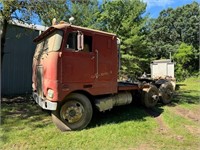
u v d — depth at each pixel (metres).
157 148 4.64
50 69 5.50
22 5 8.59
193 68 30.47
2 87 11.05
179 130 5.82
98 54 6.08
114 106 7.32
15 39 11.48
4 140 4.90
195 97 11.32
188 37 37.81
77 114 5.84
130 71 22.70
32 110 7.81
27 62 11.91
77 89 5.68
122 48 22.59
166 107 8.74
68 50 5.55
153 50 35.66
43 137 5.12
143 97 8.19
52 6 9.13
